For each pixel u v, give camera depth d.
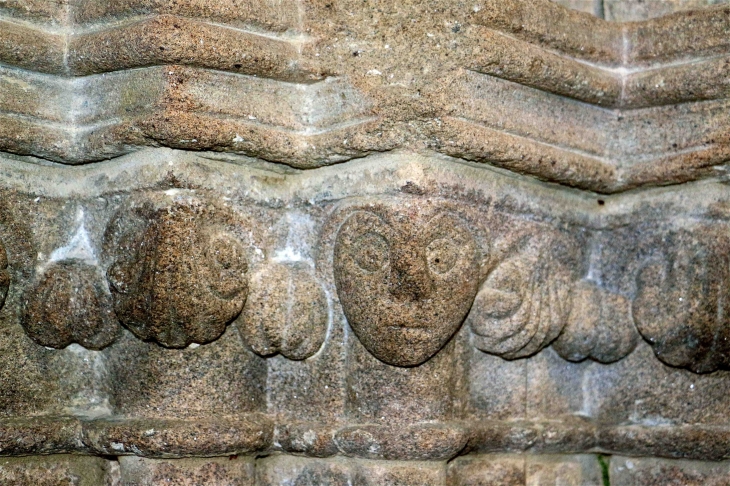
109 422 2.34
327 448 2.38
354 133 2.34
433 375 2.38
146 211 2.33
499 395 2.51
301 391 2.44
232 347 2.39
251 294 2.38
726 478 2.59
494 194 2.43
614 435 2.57
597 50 2.54
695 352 2.50
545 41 2.45
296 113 2.41
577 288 2.57
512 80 2.41
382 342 2.32
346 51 2.37
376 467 2.37
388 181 2.32
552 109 2.49
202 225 2.33
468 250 2.36
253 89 2.36
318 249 2.42
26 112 2.34
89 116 2.37
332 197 2.41
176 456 2.32
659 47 2.54
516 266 2.45
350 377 2.40
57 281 2.37
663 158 2.52
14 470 2.35
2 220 2.36
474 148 2.34
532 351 2.50
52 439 2.35
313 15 2.39
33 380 2.39
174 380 2.36
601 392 2.62
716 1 2.63
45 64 2.35
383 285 2.30
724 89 2.44
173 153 2.33
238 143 2.33
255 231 2.40
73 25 2.37
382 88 2.33
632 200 2.61
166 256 2.29
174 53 2.26
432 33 2.33
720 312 2.48
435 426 2.35
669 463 2.60
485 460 2.50
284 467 2.46
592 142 2.55
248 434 2.35
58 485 2.38
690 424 2.57
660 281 2.53
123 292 2.34
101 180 2.41
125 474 2.36
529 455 2.55
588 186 2.55
